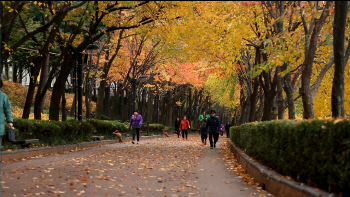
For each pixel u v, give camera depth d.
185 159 13.62
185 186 7.96
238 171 10.55
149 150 17.31
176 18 15.55
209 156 15.15
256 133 10.16
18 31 23.06
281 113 16.12
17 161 11.05
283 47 10.30
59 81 19.47
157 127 41.72
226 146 21.61
